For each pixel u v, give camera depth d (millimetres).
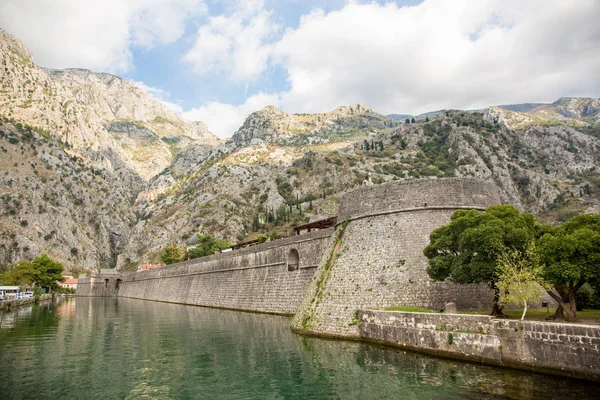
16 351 34344
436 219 36250
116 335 42812
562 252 24359
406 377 22750
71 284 196375
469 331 24578
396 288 34094
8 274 130375
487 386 20094
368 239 38312
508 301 25438
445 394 19656
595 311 32969
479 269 27344
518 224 28781
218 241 134500
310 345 32625
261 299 60719
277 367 26578
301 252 53375
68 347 36031
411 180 37938
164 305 89188
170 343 37125
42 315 66750
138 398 21422
